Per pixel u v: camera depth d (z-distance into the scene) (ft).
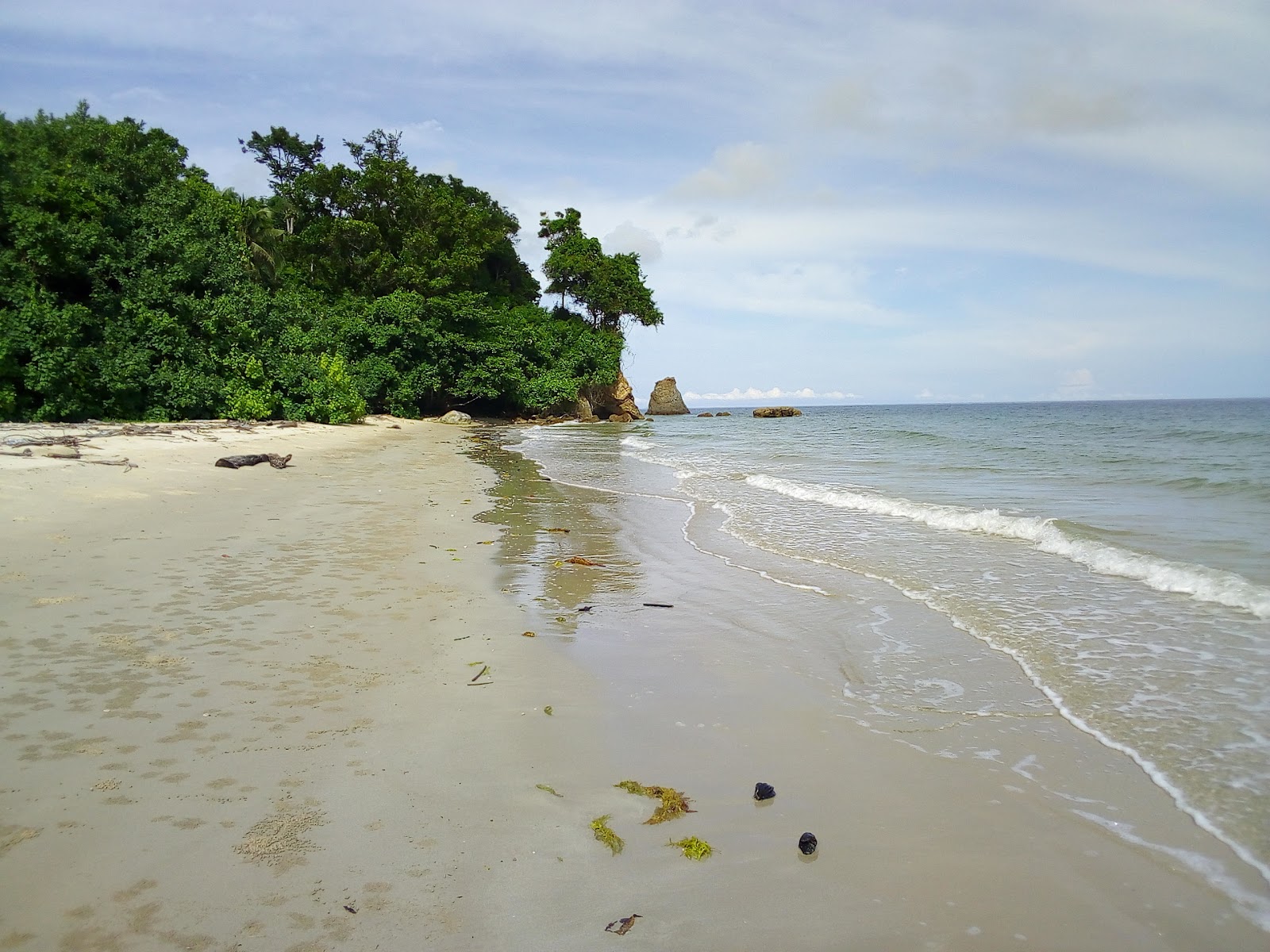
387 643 18.49
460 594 23.52
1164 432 117.29
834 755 13.87
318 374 96.07
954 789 12.69
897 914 9.64
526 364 167.73
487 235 171.53
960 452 82.43
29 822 10.46
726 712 15.67
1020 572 27.50
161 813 10.86
